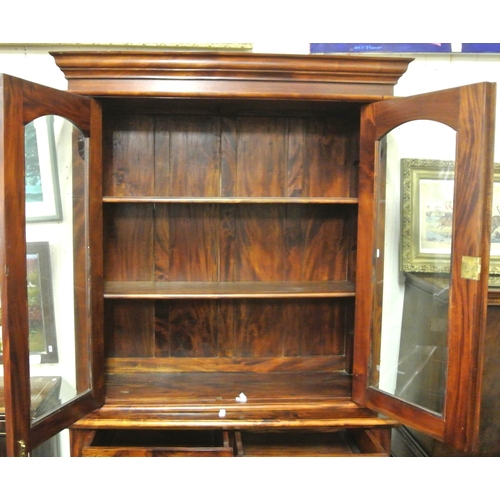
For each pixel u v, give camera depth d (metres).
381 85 1.43
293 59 1.36
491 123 1.11
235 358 1.75
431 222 1.49
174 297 1.49
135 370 1.72
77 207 1.46
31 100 1.15
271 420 1.44
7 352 1.11
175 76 1.37
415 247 1.58
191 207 1.71
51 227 1.50
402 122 1.32
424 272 1.51
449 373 1.22
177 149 1.69
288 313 1.76
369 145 1.43
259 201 1.49
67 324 1.52
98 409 1.44
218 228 1.73
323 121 1.71
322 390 1.58
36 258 1.39
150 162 1.68
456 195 1.19
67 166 1.49
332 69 1.38
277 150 1.71
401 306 1.67
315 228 1.75
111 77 1.37
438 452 1.71
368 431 1.50
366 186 1.45
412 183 1.58
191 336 1.74
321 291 1.56
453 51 1.74
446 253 1.33
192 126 1.68
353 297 1.67
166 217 1.71
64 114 1.28
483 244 1.13
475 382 1.17
